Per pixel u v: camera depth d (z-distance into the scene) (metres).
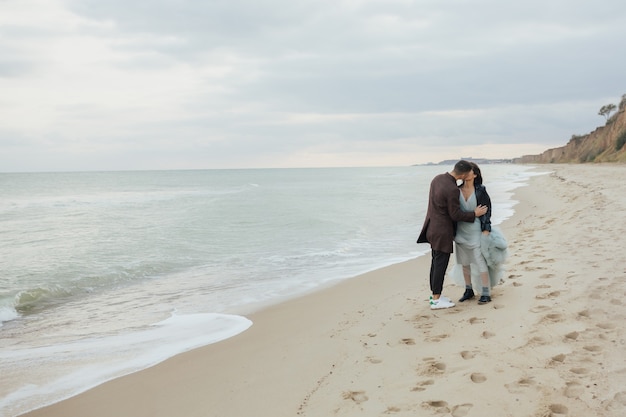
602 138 83.50
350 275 9.27
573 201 17.94
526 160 183.00
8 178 117.62
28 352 5.64
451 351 4.46
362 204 26.41
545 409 3.19
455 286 7.14
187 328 6.41
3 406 4.18
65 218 22.25
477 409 3.34
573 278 6.12
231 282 9.29
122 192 52.00
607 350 3.96
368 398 3.75
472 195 5.74
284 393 4.05
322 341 5.32
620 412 3.04
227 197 36.16
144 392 4.34
